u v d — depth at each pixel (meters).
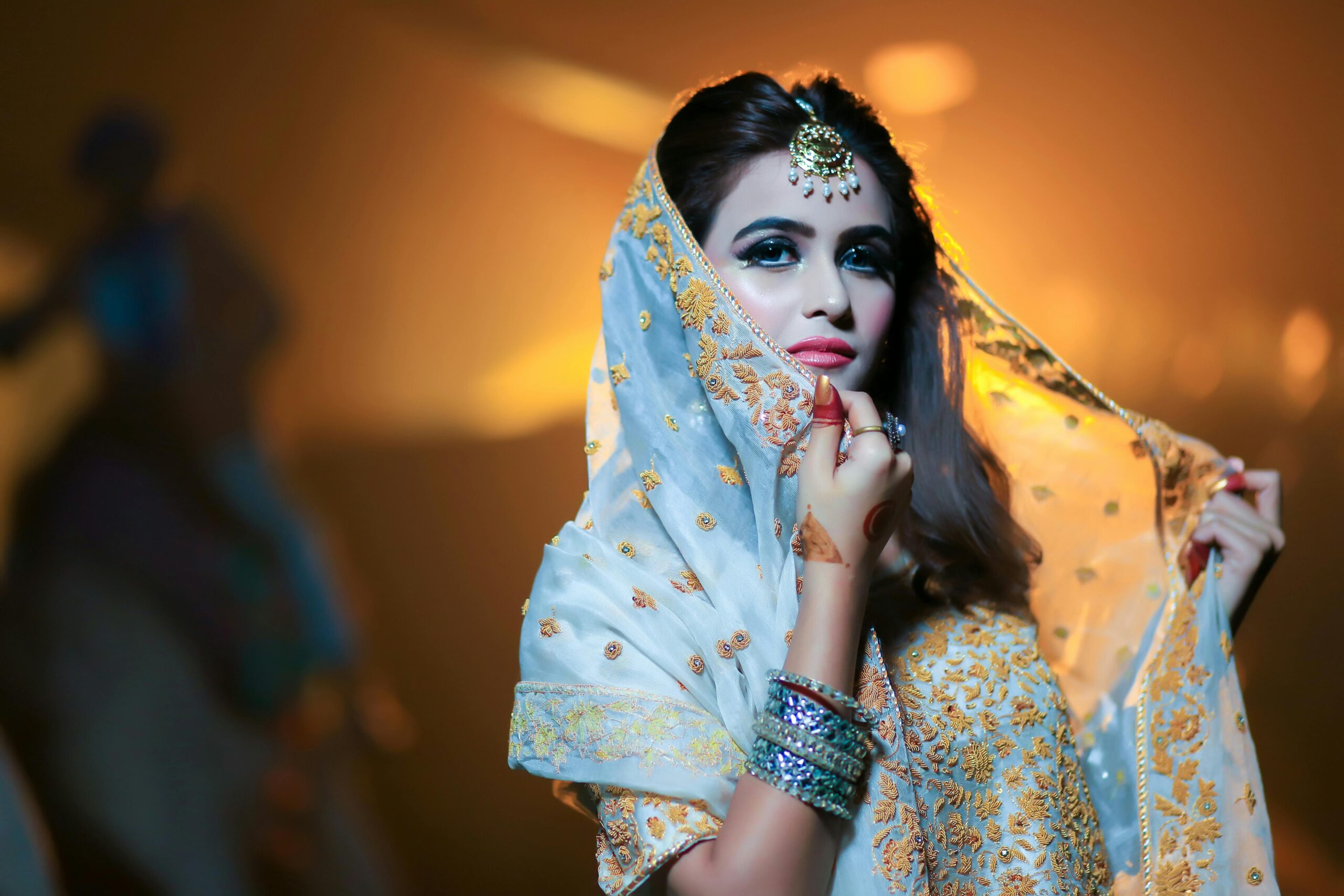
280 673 5.00
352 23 6.41
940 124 7.53
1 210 5.32
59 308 5.14
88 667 4.45
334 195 6.44
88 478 4.74
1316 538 6.82
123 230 5.43
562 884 5.50
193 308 5.46
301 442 6.05
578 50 7.01
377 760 5.43
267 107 6.18
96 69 5.71
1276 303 7.39
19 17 5.56
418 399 6.60
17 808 3.63
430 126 6.75
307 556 5.41
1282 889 5.78
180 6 5.95
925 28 7.33
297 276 6.27
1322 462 7.07
